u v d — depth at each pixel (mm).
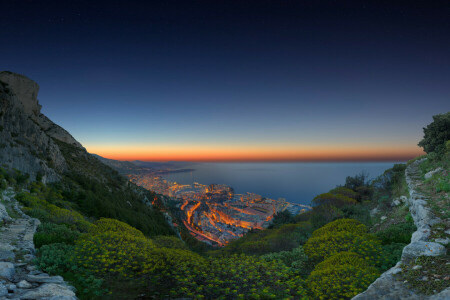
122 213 27797
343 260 8352
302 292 7086
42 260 6945
